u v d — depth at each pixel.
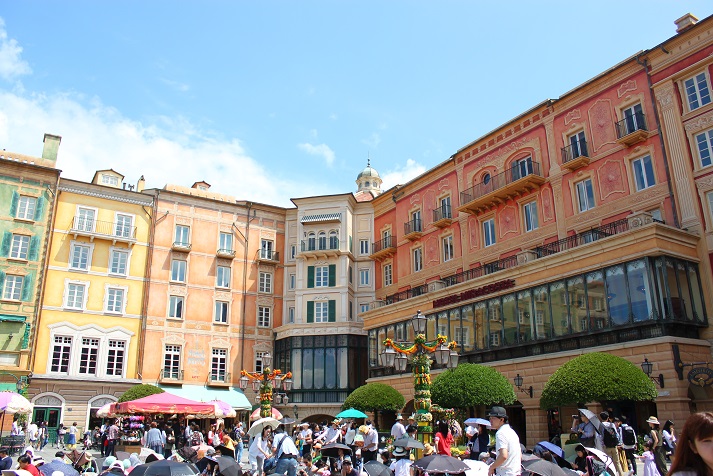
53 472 10.77
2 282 37.16
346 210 46.88
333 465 13.70
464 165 38.19
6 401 23.14
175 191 45.41
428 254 40.09
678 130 26.59
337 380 42.09
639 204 27.61
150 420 32.16
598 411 24.84
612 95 29.83
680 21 28.19
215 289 44.88
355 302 45.81
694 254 25.02
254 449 18.55
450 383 25.47
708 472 3.61
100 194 42.19
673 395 22.05
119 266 41.81
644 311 23.62
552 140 32.53
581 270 26.39
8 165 38.75
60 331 38.56
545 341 27.45
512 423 31.70
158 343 41.75
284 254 48.56
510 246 33.81
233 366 44.09
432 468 9.80
